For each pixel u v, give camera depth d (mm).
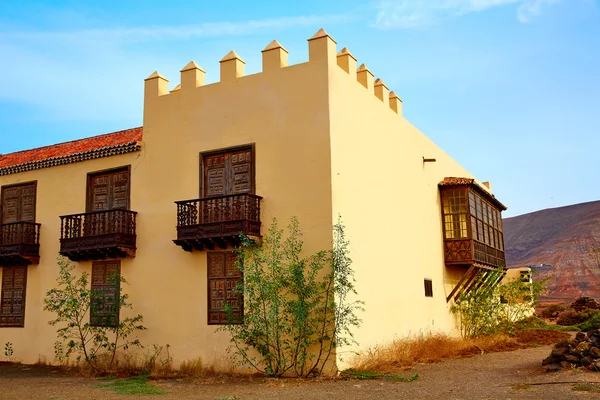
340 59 15297
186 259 15023
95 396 11297
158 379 13422
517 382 11289
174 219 15375
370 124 16125
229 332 14008
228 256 14453
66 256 16719
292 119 14086
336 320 12750
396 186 17531
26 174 18547
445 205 21234
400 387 11219
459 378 12203
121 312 15750
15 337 17578
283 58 14727
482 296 21328
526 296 24359
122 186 16531
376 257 15414
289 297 13250
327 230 13164
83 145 18594
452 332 20578
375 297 15039
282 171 14000
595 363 11945
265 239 13664
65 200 17516
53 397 11273
